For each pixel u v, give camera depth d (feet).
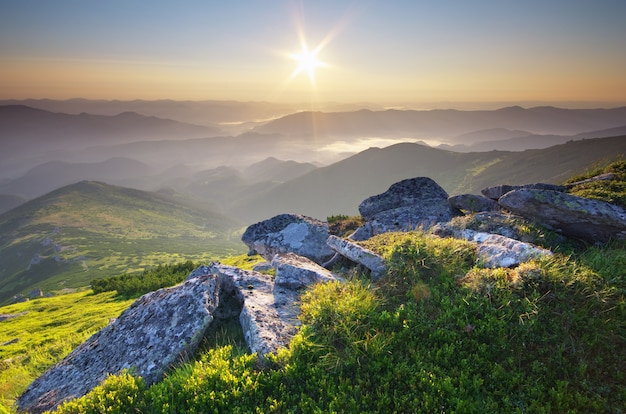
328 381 22.49
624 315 22.97
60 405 25.00
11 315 123.54
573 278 25.54
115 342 30.30
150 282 130.62
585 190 47.26
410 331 25.21
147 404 22.47
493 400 20.03
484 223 42.27
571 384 20.30
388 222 59.11
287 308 31.81
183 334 27.45
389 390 21.58
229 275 38.63
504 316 24.41
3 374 46.75
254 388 22.04
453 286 28.66
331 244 43.55
